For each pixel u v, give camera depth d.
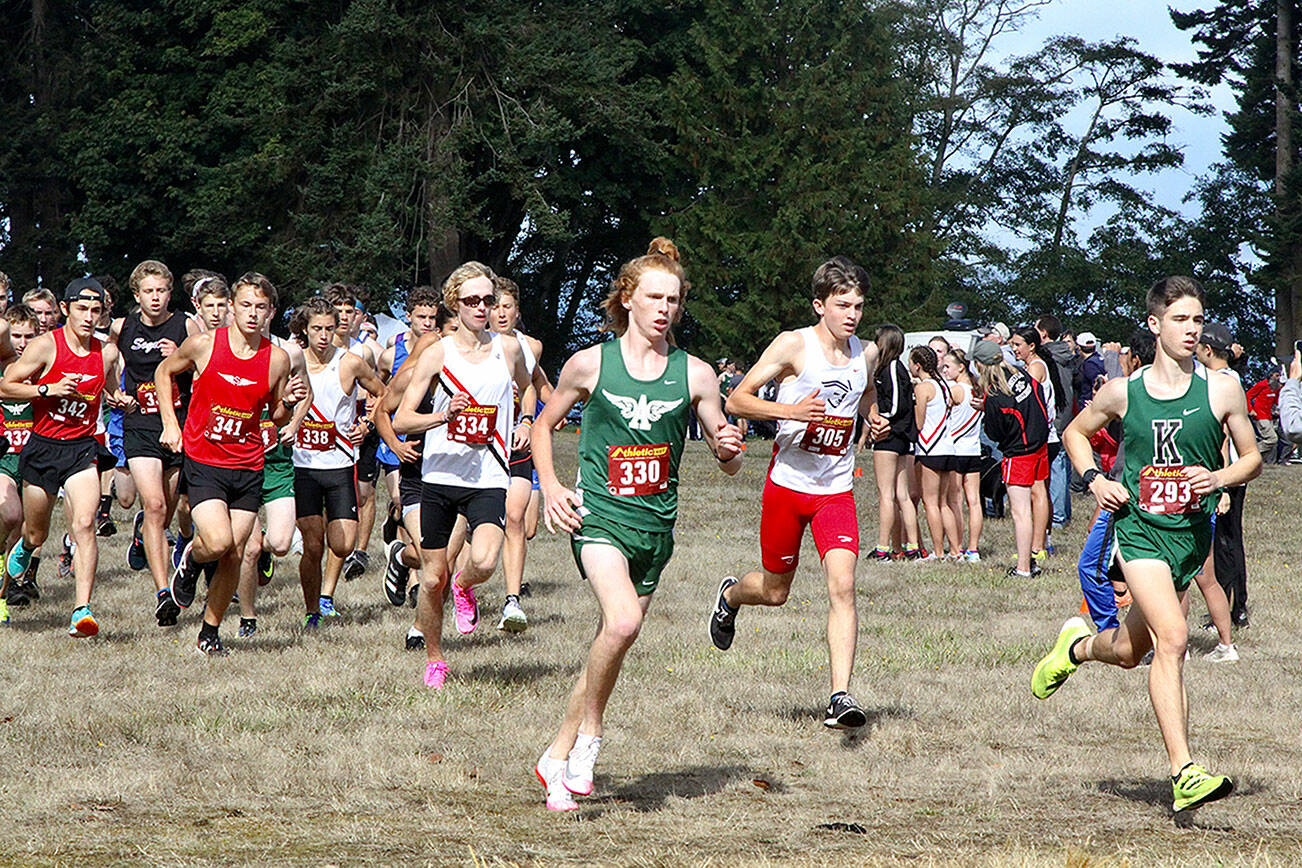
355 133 52.47
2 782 7.89
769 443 48.44
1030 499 17.89
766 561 9.84
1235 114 73.00
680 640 12.99
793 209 61.56
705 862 6.47
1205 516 7.80
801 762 8.72
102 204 55.06
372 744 8.81
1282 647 13.04
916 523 19.95
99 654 11.78
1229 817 7.52
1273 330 82.81
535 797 7.79
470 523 10.77
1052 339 23.05
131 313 13.18
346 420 13.40
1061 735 9.55
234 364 11.43
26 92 61.00
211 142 55.00
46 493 12.76
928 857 6.58
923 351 19.39
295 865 6.46
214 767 8.27
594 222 63.25
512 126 53.00
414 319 15.17
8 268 59.50
